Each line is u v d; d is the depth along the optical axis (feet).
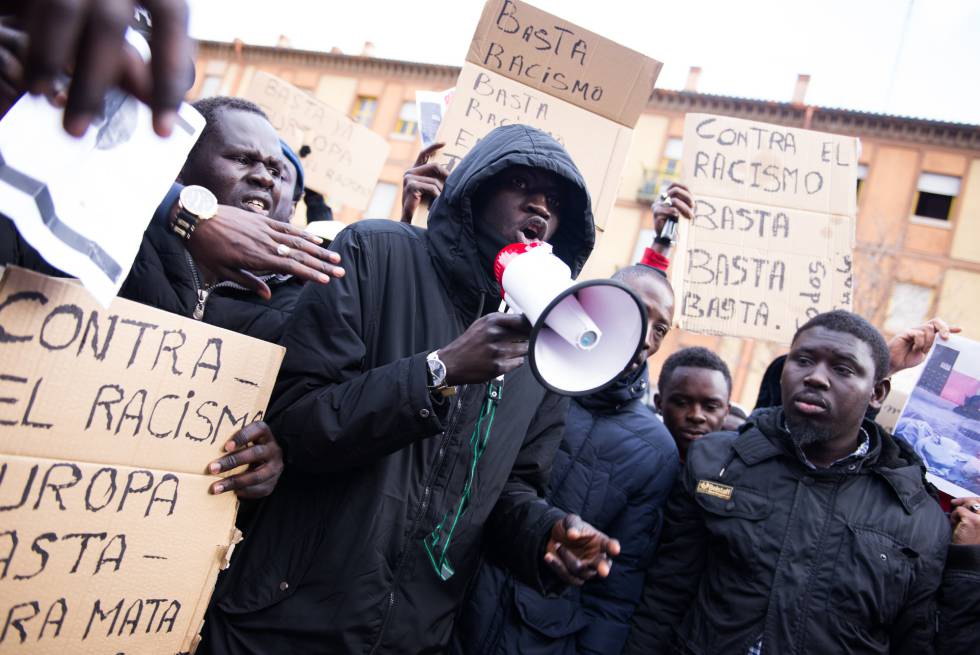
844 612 5.62
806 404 6.13
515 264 4.07
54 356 3.45
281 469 4.60
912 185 60.64
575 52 7.84
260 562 4.93
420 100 9.67
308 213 12.79
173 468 4.00
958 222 59.52
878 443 6.30
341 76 81.61
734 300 8.79
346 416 4.51
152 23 1.76
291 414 4.69
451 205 5.40
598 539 5.06
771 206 9.03
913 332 8.04
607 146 7.84
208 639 4.85
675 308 8.78
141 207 3.38
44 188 2.93
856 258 60.49
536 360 3.71
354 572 4.76
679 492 6.78
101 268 3.13
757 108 64.08
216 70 87.35
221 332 4.11
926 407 7.51
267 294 4.31
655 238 8.98
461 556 5.29
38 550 3.50
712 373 8.63
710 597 6.13
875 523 5.86
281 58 85.25
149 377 3.82
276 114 12.96
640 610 6.65
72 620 3.67
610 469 7.23
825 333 6.31
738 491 6.25
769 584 5.82
